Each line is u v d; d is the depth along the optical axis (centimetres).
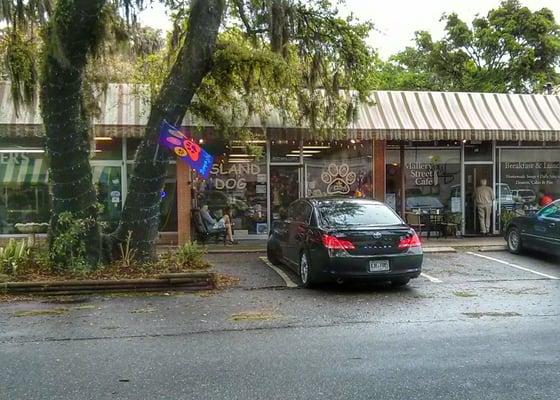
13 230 1532
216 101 1266
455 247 1504
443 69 3344
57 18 897
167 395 484
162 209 1580
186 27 1185
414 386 503
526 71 3075
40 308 833
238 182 1628
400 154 1719
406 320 759
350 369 550
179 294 941
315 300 892
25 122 1373
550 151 1777
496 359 582
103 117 1405
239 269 1188
